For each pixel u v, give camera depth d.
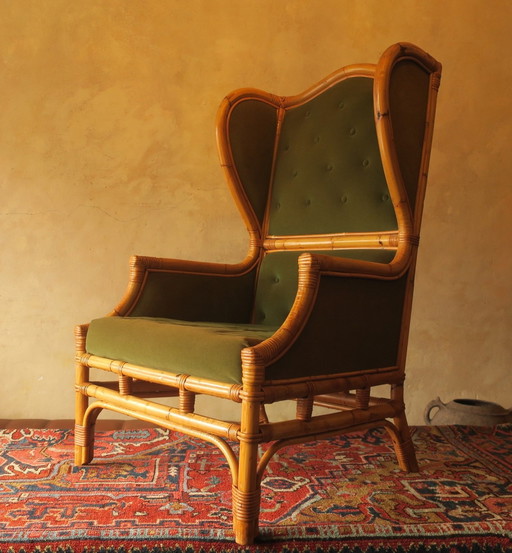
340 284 1.88
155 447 2.51
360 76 2.46
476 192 3.29
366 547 1.61
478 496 1.99
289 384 1.72
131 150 3.14
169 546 1.57
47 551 1.54
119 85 3.13
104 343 2.10
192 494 1.96
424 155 2.26
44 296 3.10
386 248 2.24
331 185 2.43
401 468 2.26
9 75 3.06
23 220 3.07
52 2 3.09
